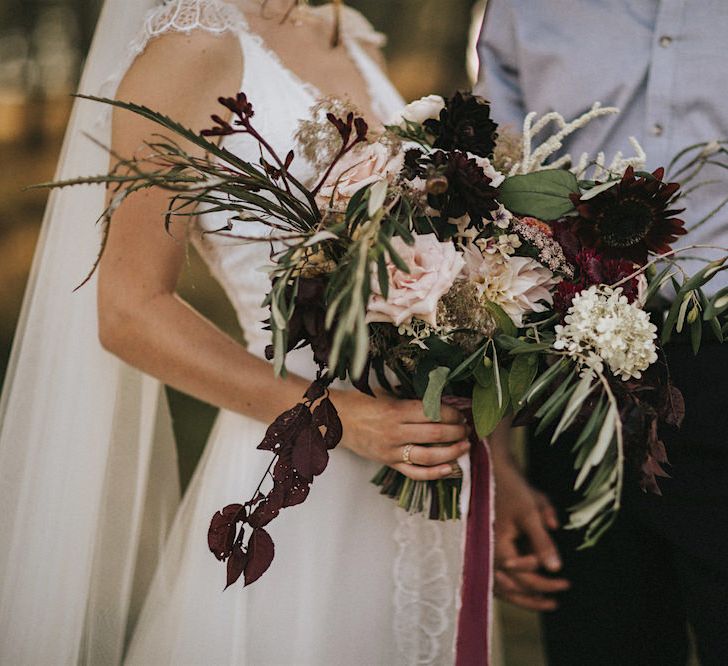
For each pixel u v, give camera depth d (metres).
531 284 1.50
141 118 1.69
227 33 1.76
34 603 1.85
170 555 1.88
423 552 1.77
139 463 1.93
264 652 1.72
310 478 1.42
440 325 1.47
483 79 2.25
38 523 1.86
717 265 1.48
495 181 1.53
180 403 4.08
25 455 1.88
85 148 1.86
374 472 1.78
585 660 2.22
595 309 1.42
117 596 1.91
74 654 1.85
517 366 1.46
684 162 1.94
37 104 5.77
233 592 1.74
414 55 5.82
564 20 2.07
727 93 1.91
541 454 2.28
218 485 1.80
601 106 2.02
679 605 2.23
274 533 1.74
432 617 1.75
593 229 1.49
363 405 1.66
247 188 1.43
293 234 1.55
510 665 3.60
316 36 2.01
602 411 1.39
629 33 2.00
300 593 1.73
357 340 1.14
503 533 2.21
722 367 1.83
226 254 1.78
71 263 1.87
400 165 1.47
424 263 1.42
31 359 1.89
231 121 1.74
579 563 2.22
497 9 2.21
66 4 5.73
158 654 1.79
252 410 1.70
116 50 1.82
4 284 5.55
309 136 1.54
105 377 1.88
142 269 1.69
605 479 1.30
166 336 1.68
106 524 1.90
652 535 2.16
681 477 1.93
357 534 1.76
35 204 5.70
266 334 1.79
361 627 1.75
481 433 1.48
